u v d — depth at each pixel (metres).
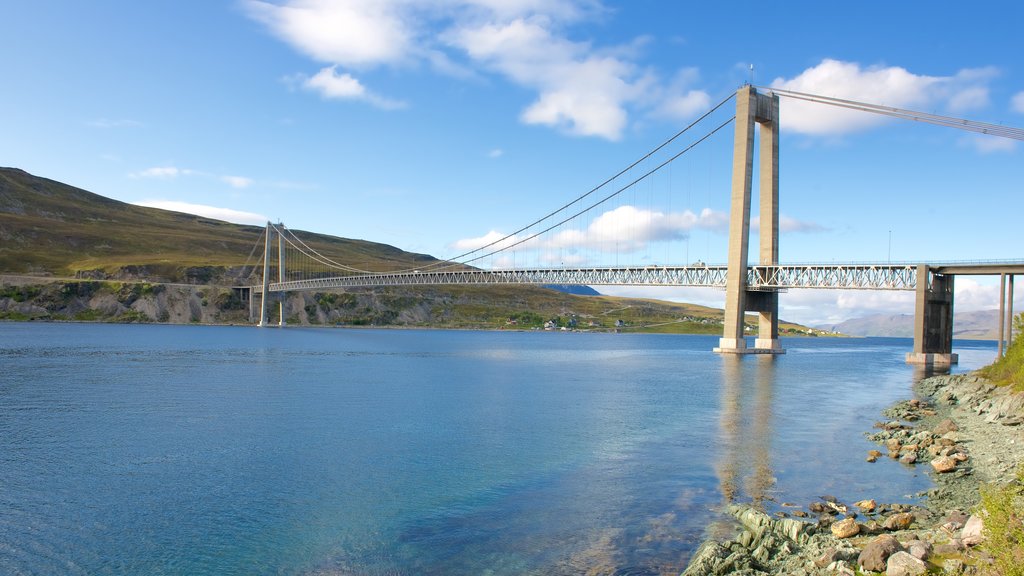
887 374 80.75
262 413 41.31
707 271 128.50
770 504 21.72
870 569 14.57
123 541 18.94
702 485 24.45
